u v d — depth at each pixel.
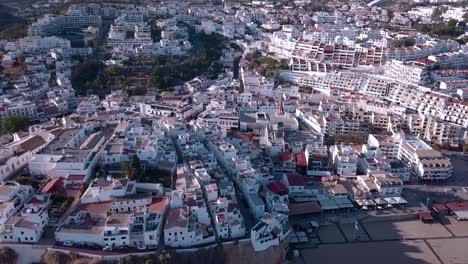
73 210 191.62
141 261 173.50
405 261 196.88
